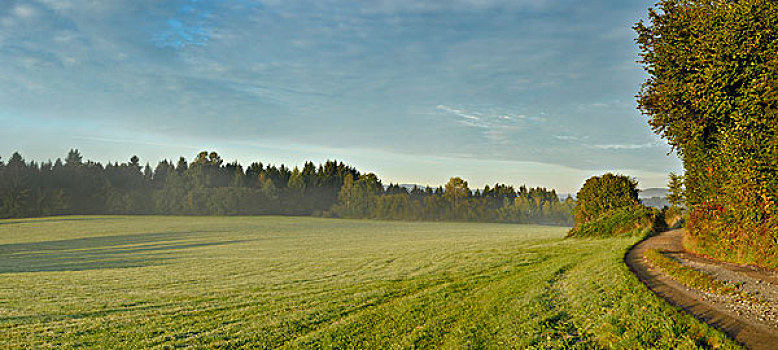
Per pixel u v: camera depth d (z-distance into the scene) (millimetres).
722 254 14336
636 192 43656
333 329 11094
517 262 22375
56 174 122312
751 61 10570
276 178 159750
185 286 19922
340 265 26375
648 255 16484
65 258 35188
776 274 11109
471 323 10328
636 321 7879
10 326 12766
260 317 13219
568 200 134875
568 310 9883
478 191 143125
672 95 13852
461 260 25078
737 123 11008
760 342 6551
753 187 11672
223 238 55438
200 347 10445
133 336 11547
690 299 9273
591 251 23406
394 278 19828
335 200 144125
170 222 90250
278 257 32594
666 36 14500
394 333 10391
